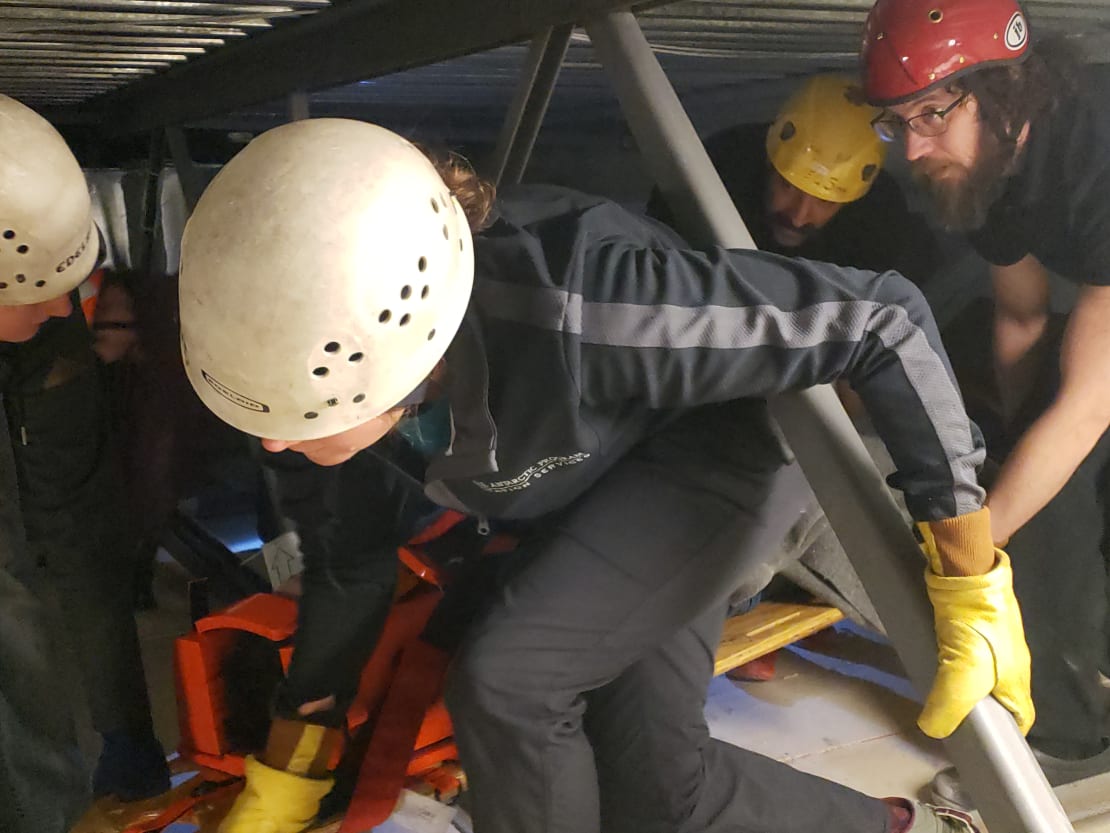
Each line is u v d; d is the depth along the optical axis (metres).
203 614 1.79
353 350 0.75
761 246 1.73
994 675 0.79
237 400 0.78
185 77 2.19
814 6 1.41
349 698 1.40
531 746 1.05
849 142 1.53
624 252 0.85
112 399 1.92
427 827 1.48
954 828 1.50
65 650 1.50
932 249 1.76
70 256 1.29
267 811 1.37
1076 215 1.30
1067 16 1.54
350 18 1.50
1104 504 1.54
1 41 1.78
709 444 1.05
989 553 0.83
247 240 0.73
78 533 1.47
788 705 1.95
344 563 1.29
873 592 0.85
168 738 1.88
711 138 1.81
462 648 1.06
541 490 1.04
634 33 1.03
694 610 1.10
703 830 1.29
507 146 1.25
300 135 0.77
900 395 0.82
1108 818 1.61
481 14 1.22
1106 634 1.60
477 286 0.86
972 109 1.26
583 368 0.83
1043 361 1.56
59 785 1.33
